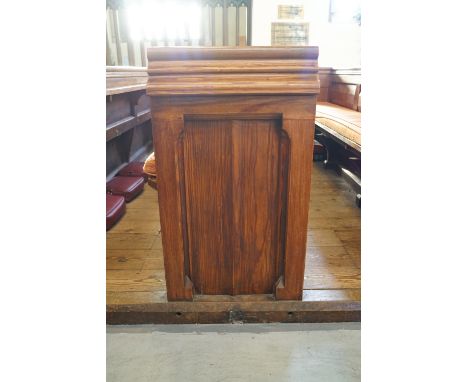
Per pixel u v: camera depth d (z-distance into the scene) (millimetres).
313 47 1157
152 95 1201
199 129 1278
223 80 1185
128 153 3518
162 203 1344
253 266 1475
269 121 1265
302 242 1397
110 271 1743
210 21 6324
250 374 1250
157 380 1227
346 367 1278
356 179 2863
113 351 1349
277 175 1334
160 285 1620
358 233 2189
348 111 3416
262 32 5996
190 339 1410
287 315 1480
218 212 1392
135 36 6551
